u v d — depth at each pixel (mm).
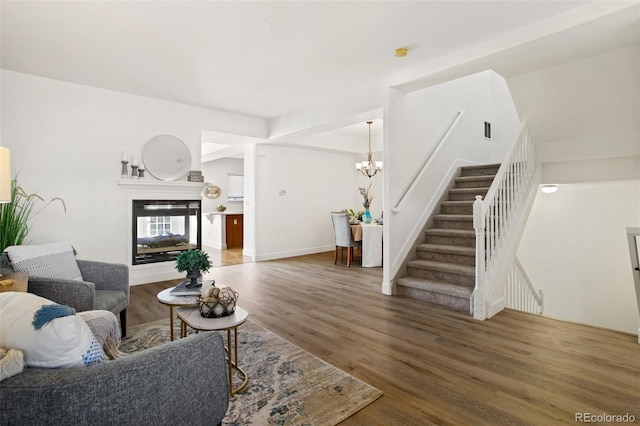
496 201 3521
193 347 1330
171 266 4980
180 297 2293
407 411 1839
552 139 4113
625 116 3457
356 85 4402
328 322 3229
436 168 4969
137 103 4695
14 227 3209
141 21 2787
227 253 7773
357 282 4883
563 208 5621
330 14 2701
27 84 3893
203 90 4531
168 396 1225
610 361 2393
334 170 8133
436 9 2635
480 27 2912
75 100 4203
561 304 5656
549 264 5781
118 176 4512
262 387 2074
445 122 5250
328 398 1958
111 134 4469
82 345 1134
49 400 989
